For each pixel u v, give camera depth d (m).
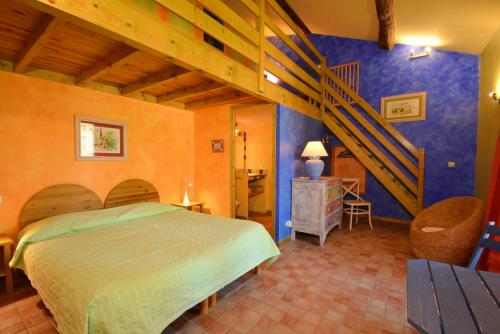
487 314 0.94
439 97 4.23
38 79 2.61
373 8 3.56
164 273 1.56
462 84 4.04
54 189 2.70
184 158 4.20
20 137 2.50
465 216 3.19
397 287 2.36
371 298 2.18
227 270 1.98
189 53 2.03
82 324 1.24
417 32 3.75
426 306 1.01
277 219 3.47
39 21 1.75
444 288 1.15
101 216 2.59
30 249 1.98
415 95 4.43
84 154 2.95
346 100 5.08
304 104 4.23
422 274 1.29
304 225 3.61
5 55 2.32
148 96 3.63
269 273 2.64
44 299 1.61
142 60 2.43
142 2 1.68
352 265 2.84
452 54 4.11
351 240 3.71
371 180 4.99
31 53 2.03
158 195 3.79
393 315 1.94
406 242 3.61
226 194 4.01
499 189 2.51
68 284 1.45
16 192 2.47
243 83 2.67
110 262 1.67
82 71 2.69
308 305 2.07
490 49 3.28
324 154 3.68
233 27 2.48
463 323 0.90
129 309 1.35
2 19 1.72
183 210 3.24
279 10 3.40
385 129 4.64
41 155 2.63
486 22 2.84
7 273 2.20
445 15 2.97
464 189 4.07
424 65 4.35
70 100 2.84
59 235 2.21
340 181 4.27
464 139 4.05
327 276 2.58
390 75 4.66
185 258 1.76
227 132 3.96
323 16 4.29
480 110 3.76
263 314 1.95
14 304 2.07
